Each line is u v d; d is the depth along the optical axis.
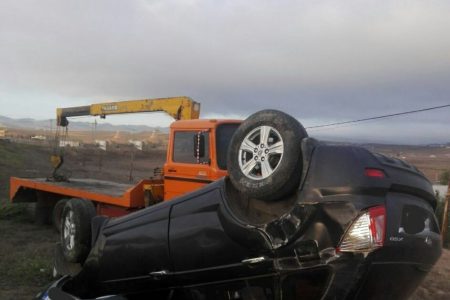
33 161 43.28
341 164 3.53
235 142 4.09
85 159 53.56
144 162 57.53
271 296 3.79
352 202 3.41
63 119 16.48
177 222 4.37
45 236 11.77
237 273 3.96
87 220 6.04
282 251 3.66
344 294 3.40
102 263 5.01
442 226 11.38
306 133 3.83
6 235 11.75
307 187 3.59
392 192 3.58
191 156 8.48
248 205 3.97
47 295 4.62
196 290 4.31
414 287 3.84
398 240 3.46
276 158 3.84
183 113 11.82
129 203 9.95
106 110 14.52
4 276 7.95
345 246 3.39
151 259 4.54
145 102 12.91
